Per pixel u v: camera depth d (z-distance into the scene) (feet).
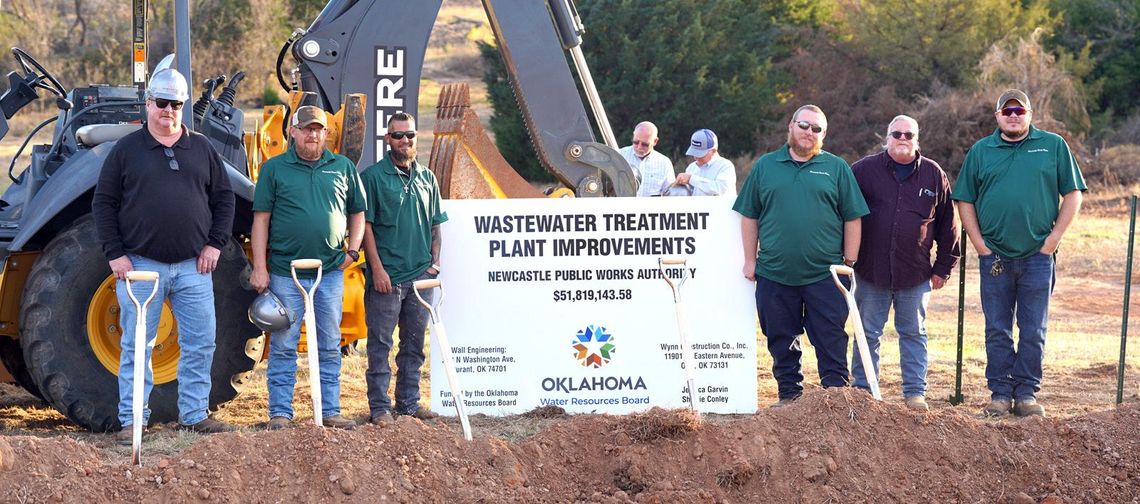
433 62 187.32
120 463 17.65
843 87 110.83
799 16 125.29
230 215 20.36
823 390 18.76
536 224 22.86
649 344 23.06
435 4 25.49
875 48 112.16
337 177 20.77
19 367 23.68
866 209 22.06
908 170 22.57
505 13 25.22
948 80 111.45
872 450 17.84
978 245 23.07
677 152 106.63
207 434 20.51
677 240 23.03
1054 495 17.39
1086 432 18.81
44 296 20.65
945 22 111.45
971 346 33.27
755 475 17.42
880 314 23.11
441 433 17.52
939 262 23.12
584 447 18.10
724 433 18.02
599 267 22.97
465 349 22.81
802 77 113.50
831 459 17.51
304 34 25.22
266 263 21.22
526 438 20.61
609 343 23.03
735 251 23.08
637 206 22.94
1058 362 30.32
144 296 19.62
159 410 21.56
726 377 23.11
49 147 24.14
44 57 130.41
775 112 110.83
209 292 20.34
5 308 21.75
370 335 21.67
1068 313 42.34
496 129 102.01
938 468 17.75
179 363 20.53
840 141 106.63
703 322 23.04
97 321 21.18
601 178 26.07
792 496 17.19
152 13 102.63
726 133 108.17
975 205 23.16
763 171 22.25
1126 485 17.87
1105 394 25.80
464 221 22.79
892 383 26.89
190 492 15.60
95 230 20.97
